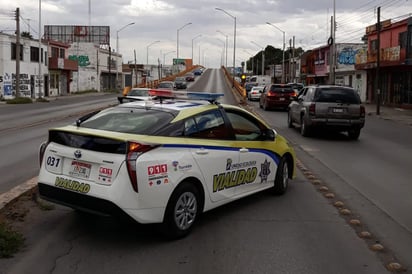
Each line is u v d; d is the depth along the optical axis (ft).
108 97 184.34
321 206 23.95
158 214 17.65
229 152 21.31
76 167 18.08
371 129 67.67
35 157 37.32
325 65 191.93
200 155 19.45
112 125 19.03
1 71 152.25
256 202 24.47
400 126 73.46
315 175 32.22
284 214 22.35
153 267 15.84
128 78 339.36
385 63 115.96
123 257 16.67
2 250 16.67
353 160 39.17
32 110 100.99
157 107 20.48
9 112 94.02
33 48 175.32
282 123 71.00
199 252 17.28
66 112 93.35
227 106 22.47
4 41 153.17
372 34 135.74
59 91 207.41
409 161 38.99
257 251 17.48
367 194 26.99
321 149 45.44
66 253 16.94
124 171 16.88
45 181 18.84
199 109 20.58
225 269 15.78
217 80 293.84
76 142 18.22
